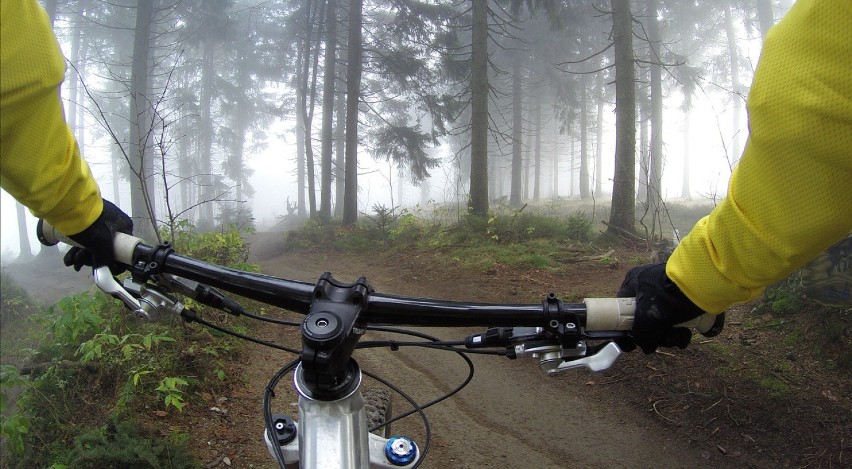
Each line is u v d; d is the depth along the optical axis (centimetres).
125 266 139
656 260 888
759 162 89
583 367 120
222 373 462
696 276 105
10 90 89
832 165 81
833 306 445
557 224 1290
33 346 582
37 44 92
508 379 527
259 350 567
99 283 134
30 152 99
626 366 507
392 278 990
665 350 511
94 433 338
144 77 2067
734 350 494
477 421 452
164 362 438
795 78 82
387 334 648
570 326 120
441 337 622
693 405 439
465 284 867
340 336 115
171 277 143
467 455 401
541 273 890
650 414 443
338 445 119
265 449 384
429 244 1266
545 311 122
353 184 2102
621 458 395
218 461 364
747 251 95
